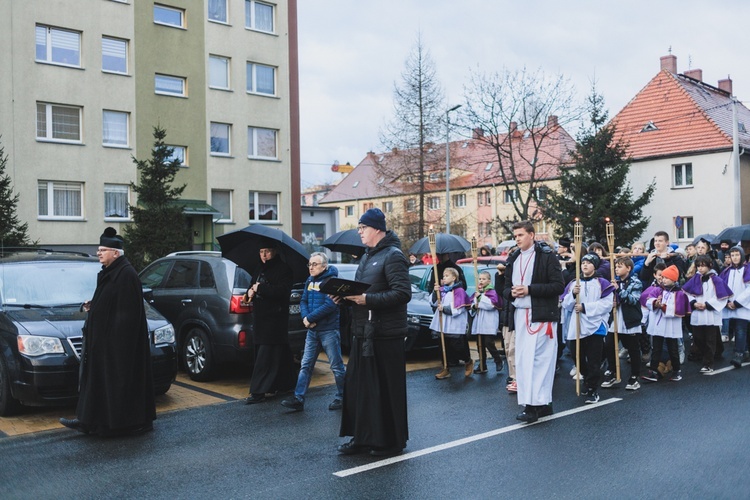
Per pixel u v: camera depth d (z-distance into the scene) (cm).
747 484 505
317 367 1077
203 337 943
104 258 665
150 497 497
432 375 1007
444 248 1059
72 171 2683
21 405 754
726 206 3528
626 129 3962
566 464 559
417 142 3906
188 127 3030
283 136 3372
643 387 899
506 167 5547
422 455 591
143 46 2886
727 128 3762
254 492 504
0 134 2505
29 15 2577
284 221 3378
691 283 1016
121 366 654
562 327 977
